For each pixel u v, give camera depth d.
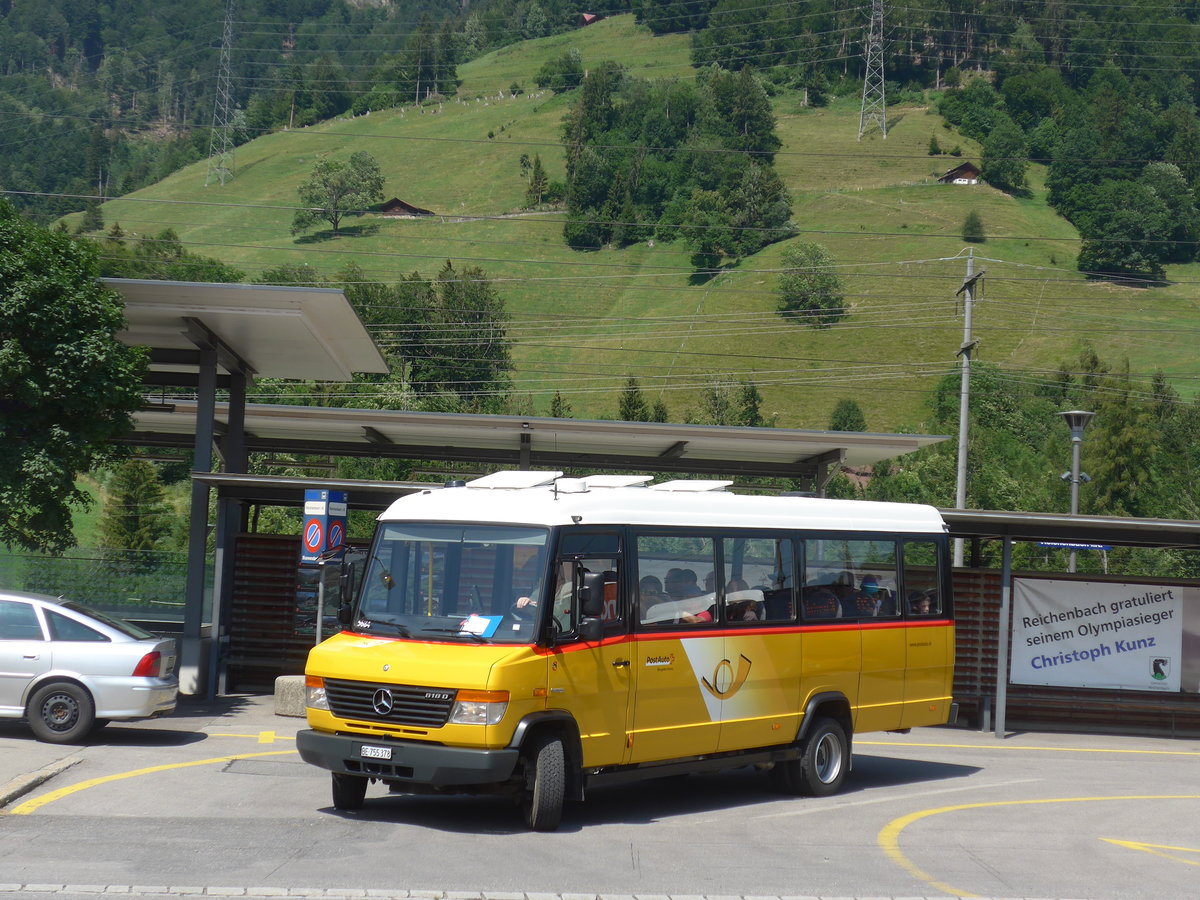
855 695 14.01
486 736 10.30
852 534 14.27
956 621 20.78
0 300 16.89
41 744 14.28
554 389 114.19
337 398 70.00
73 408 17.50
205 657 19.95
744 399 105.62
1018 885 9.31
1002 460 91.06
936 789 14.15
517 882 8.88
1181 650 20.47
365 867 9.16
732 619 12.74
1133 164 168.62
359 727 10.74
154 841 9.85
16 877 8.52
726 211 163.50
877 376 120.50
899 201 172.75
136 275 104.44
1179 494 78.19
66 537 18.19
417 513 11.71
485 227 179.38
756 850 10.31
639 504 12.14
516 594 11.02
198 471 19.86
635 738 11.63
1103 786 14.76
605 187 177.50
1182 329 125.94
